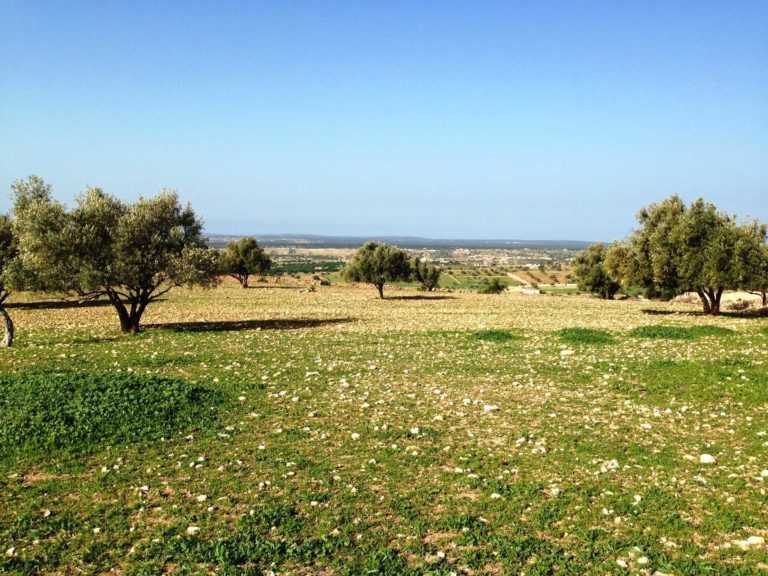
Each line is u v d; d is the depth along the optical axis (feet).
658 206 166.40
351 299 257.96
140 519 33.19
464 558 28.50
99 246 116.26
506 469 39.78
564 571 27.22
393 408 55.98
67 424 48.42
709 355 82.89
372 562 28.12
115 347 99.35
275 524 32.32
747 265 149.59
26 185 117.50
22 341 109.09
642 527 31.32
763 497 34.35
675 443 44.52
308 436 47.57
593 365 76.33
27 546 30.27
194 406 55.21
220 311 185.57
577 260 312.29
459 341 104.68
